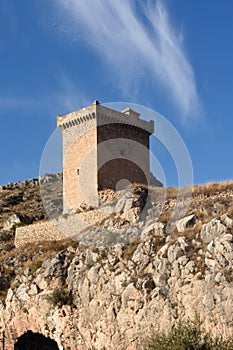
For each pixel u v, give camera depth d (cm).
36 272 4462
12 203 8588
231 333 3138
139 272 3756
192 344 2900
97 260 4084
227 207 3906
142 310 3562
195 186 4616
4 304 4475
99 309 3816
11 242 5650
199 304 3334
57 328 4038
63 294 4097
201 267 3459
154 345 2988
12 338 4331
